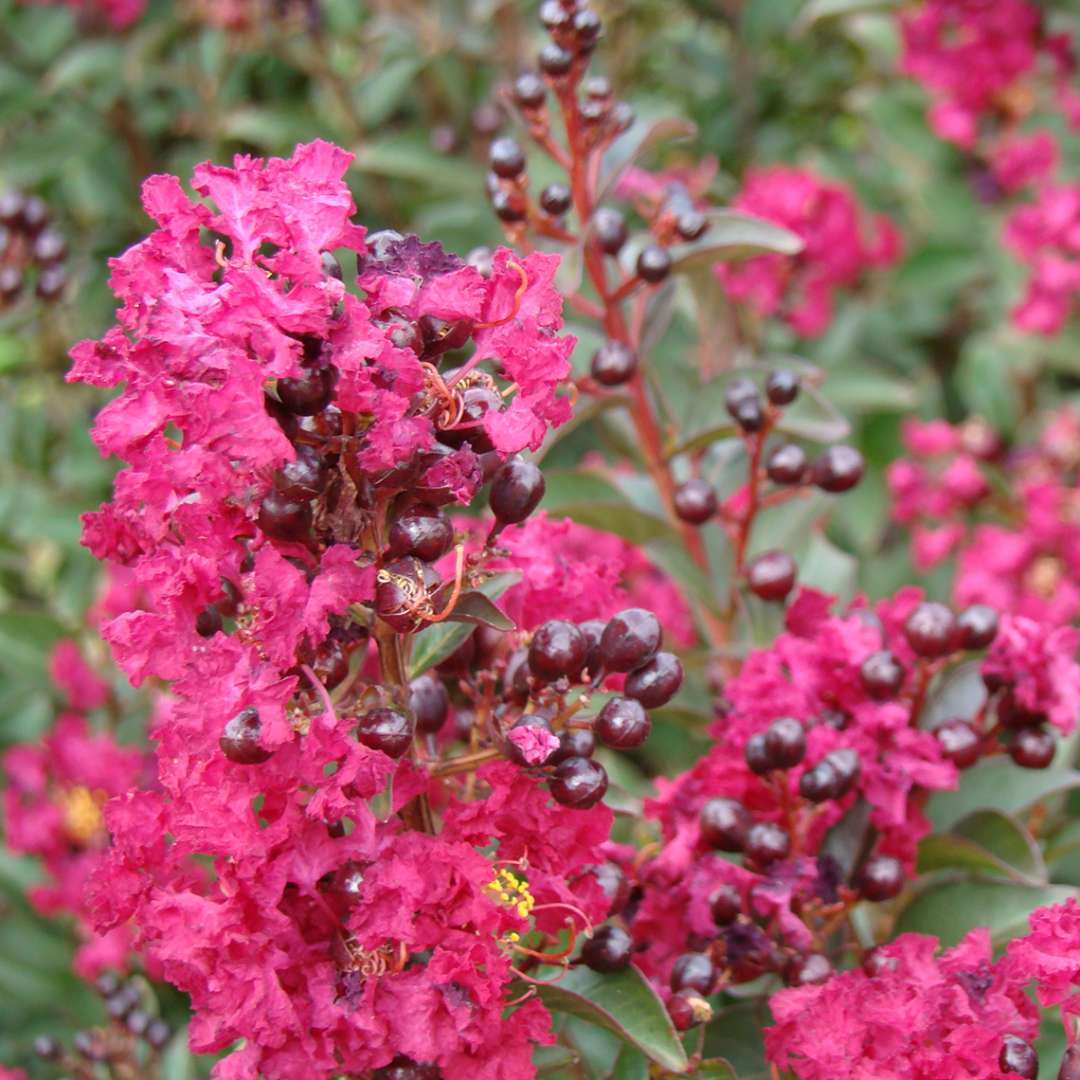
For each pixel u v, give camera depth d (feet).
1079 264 2.21
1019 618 1.27
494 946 1.06
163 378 1.01
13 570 2.30
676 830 1.24
